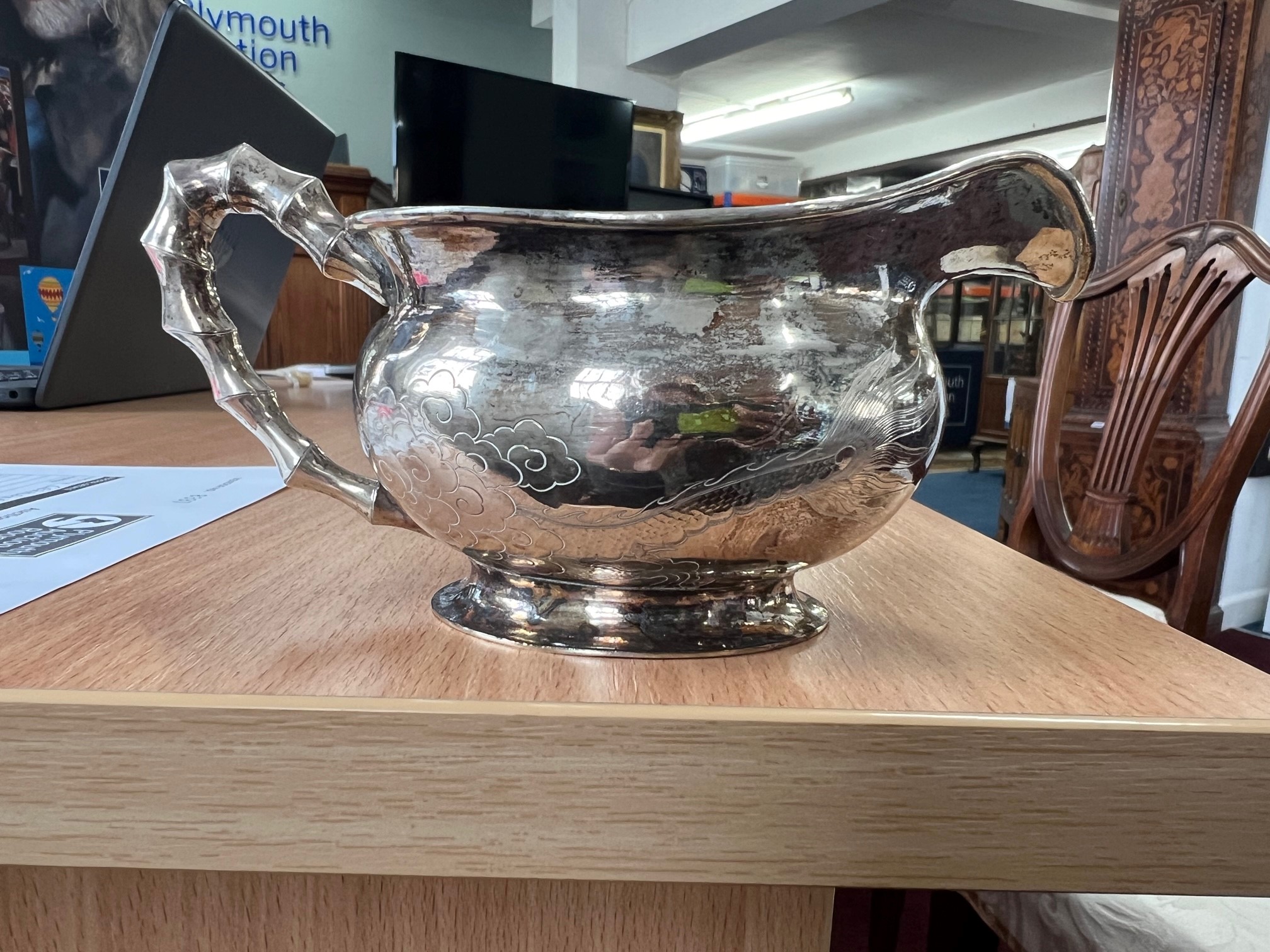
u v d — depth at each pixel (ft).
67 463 1.82
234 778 0.67
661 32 11.53
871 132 19.74
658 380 0.72
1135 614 0.99
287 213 0.85
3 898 0.79
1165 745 0.68
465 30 13.48
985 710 0.70
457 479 0.77
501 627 0.85
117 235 2.64
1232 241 2.47
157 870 0.78
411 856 0.68
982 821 0.68
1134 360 2.75
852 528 0.82
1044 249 0.77
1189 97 6.17
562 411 0.72
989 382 15.57
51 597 0.95
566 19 12.26
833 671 0.79
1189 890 0.70
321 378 4.49
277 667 0.75
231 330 0.93
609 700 0.70
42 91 2.87
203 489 1.58
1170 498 6.36
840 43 13.38
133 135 2.51
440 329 0.78
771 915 0.78
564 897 0.78
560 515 0.75
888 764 0.68
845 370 0.75
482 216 0.69
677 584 0.83
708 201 5.71
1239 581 7.09
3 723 0.66
